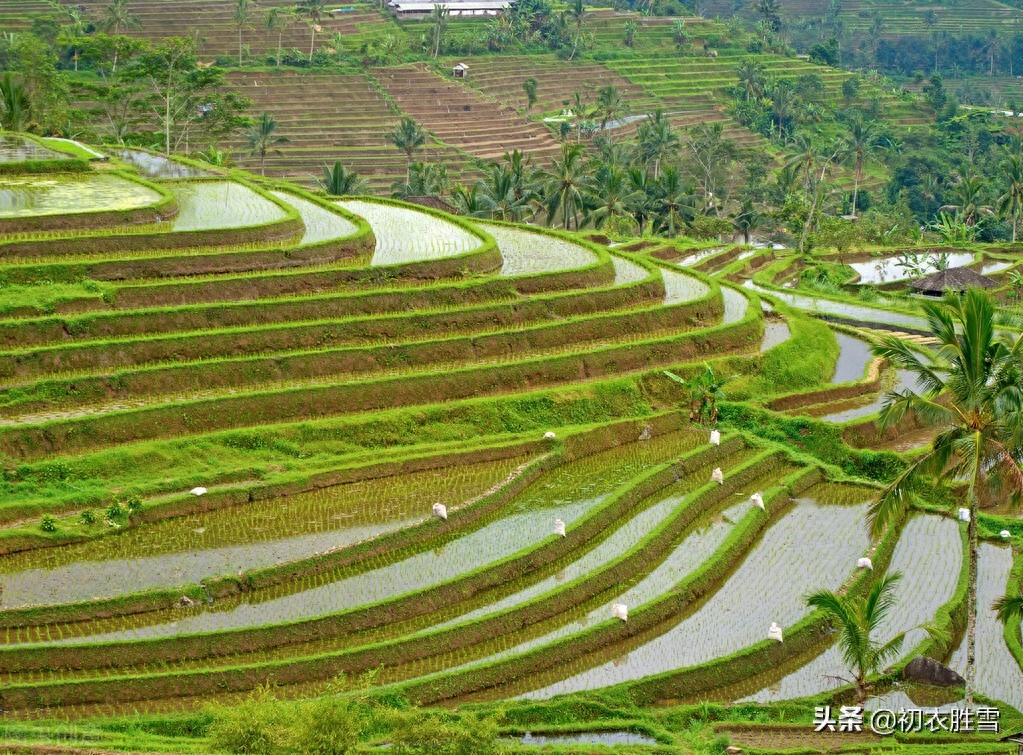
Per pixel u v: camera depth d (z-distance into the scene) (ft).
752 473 141.38
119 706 90.79
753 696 99.86
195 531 116.47
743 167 413.18
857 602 112.57
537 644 103.50
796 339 180.86
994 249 330.75
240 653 98.32
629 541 122.52
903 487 92.17
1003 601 98.94
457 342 156.97
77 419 127.34
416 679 96.37
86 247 162.20
